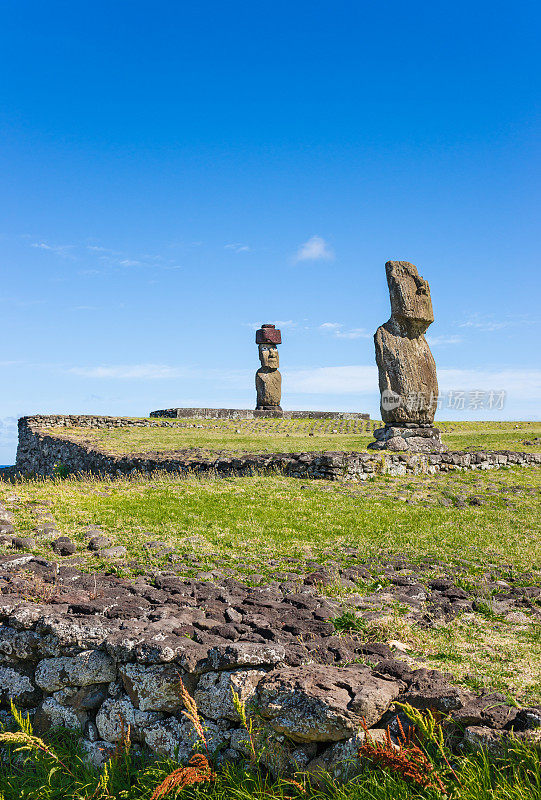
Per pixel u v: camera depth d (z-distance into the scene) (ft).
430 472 52.70
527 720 11.53
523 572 26.66
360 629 18.69
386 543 30.55
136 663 13.79
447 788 10.78
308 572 25.20
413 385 55.62
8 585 19.10
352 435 85.30
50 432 94.17
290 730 11.89
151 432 91.20
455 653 17.15
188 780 11.77
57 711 14.58
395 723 12.12
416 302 55.72
